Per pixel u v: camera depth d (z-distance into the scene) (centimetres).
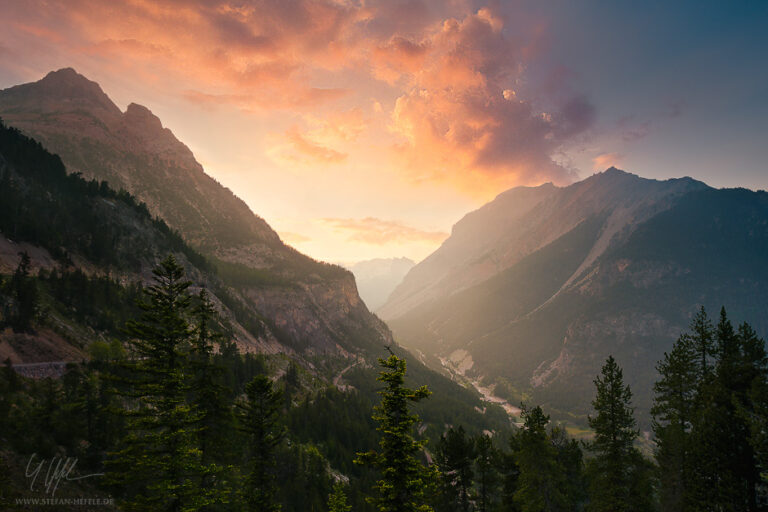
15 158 14525
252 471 3108
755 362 3322
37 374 5269
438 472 2489
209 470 2548
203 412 2703
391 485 2286
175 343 2653
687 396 4047
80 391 3812
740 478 3058
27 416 3353
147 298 11094
